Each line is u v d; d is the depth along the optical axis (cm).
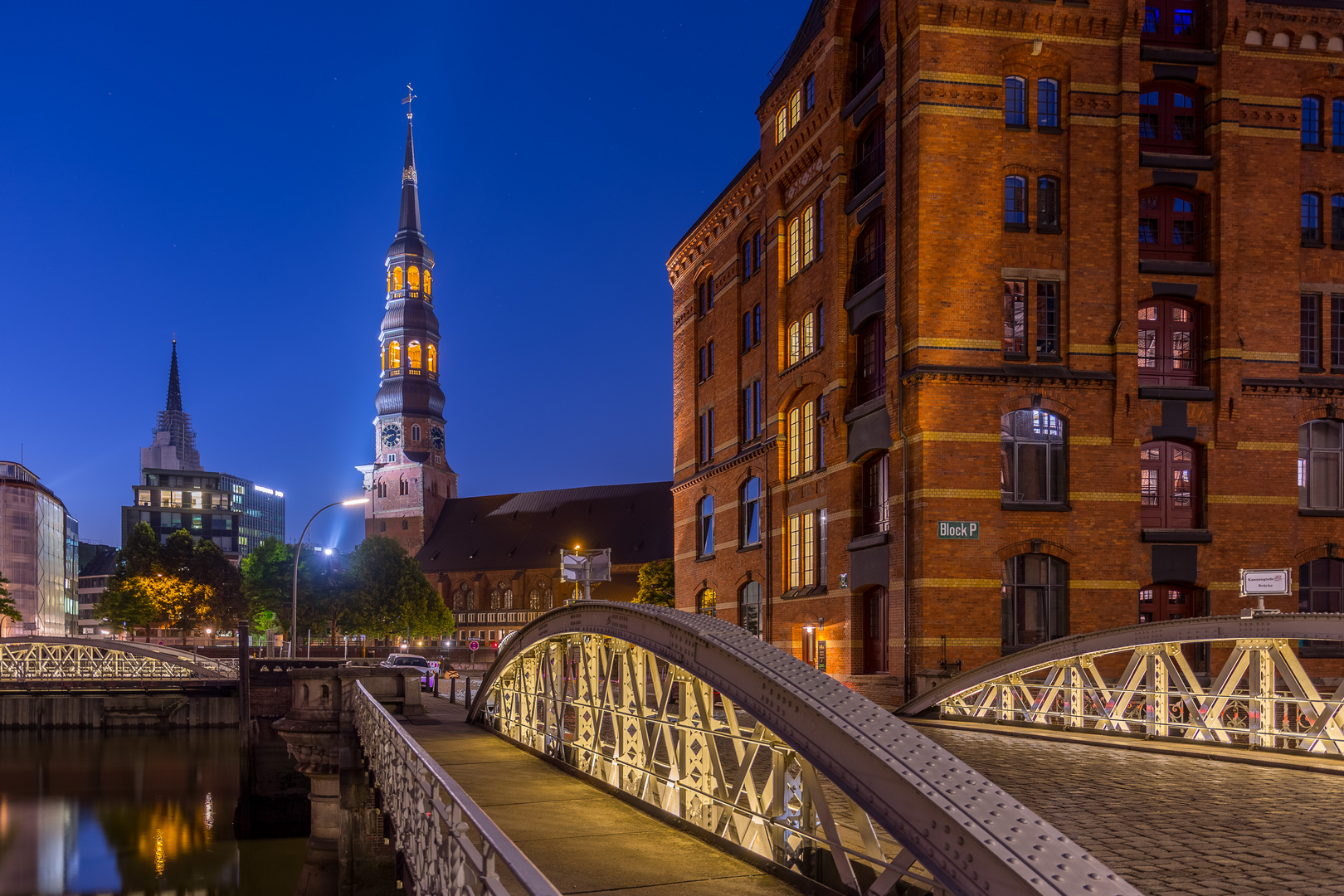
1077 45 2631
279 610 8669
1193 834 955
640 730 1055
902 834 446
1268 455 2680
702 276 4378
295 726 2347
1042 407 2558
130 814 4191
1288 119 2744
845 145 2984
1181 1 2777
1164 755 1573
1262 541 2652
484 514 14288
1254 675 1576
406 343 14525
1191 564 2611
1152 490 2669
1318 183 2797
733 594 3831
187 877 3312
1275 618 1448
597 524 13400
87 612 17312
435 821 622
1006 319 2603
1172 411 2636
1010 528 2511
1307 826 991
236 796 4516
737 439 3862
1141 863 838
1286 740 1964
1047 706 1917
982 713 2161
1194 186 2703
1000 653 2462
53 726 6838
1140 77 2681
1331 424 2750
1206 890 751
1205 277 2697
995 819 400
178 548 9544
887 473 2759
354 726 2198
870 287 2781
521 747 1631
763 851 777
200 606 9412
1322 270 2777
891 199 2661
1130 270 2619
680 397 4550
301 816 4081
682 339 4556
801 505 3278
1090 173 2634
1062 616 2547
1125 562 2566
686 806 929
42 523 13038
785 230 3475
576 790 1180
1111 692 1741
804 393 3306
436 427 14775
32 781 4862
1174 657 1655
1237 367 2666
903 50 2641
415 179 15000
